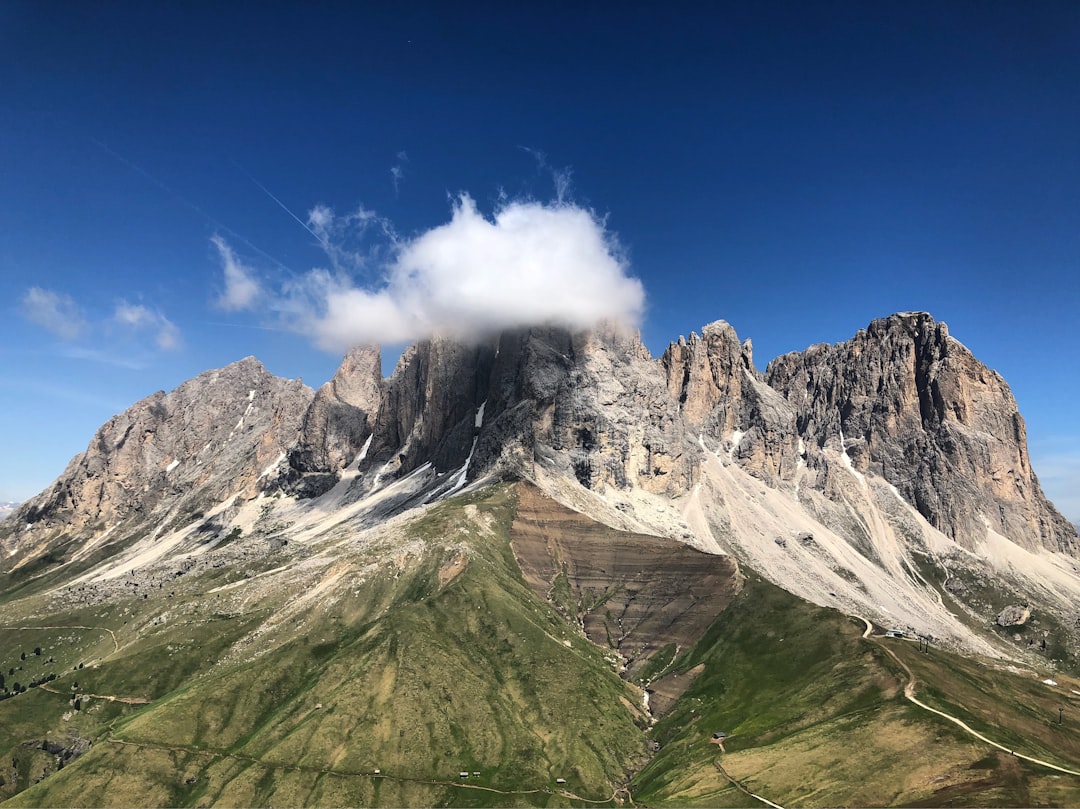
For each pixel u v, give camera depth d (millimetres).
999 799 169625
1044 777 176625
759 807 191875
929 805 173375
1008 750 191250
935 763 190125
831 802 185250
